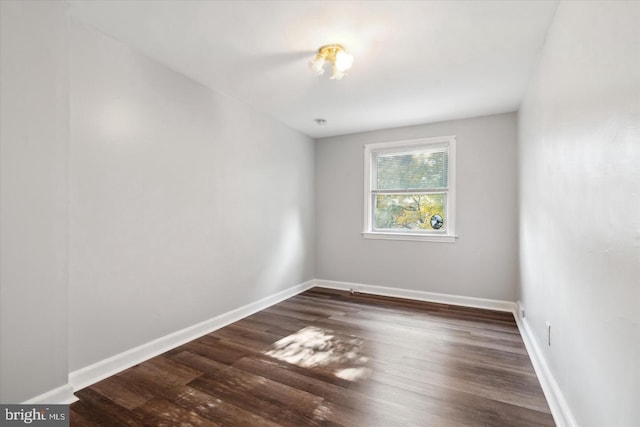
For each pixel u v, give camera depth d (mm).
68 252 1719
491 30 1929
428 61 2328
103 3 1696
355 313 3301
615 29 989
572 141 1429
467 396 1787
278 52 2209
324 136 4457
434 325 2934
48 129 1631
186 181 2557
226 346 2459
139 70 2197
